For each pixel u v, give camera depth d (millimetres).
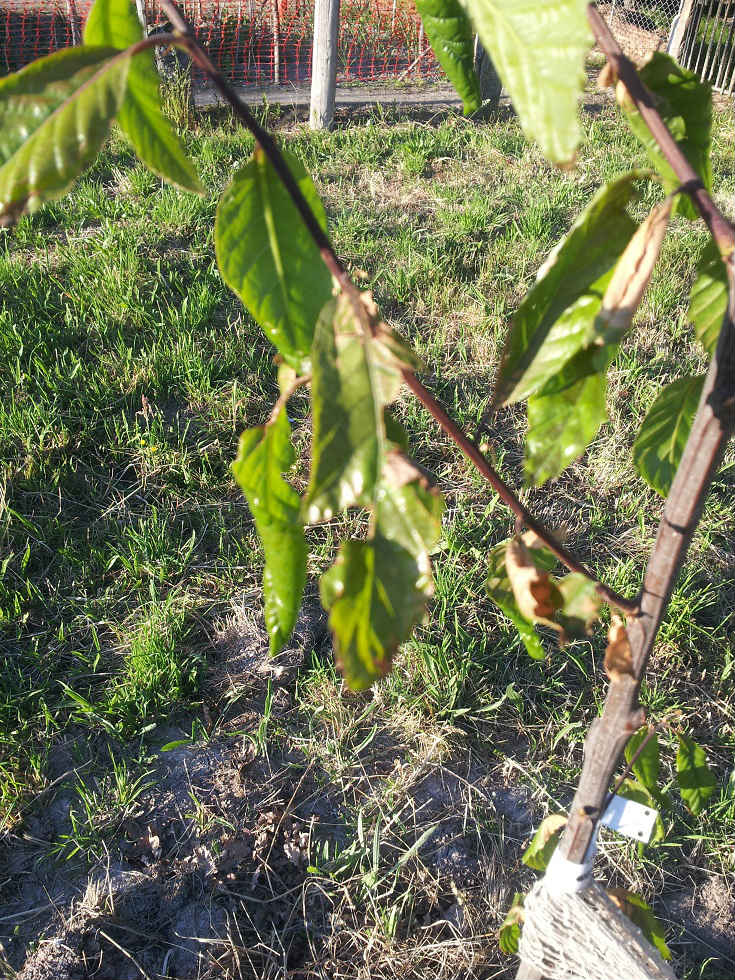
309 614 1558
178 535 1682
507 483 1831
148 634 1449
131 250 2420
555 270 407
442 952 1129
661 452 558
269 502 482
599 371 438
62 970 1095
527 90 292
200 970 1109
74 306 2250
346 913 1172
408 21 4395
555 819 808
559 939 716
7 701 1357
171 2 358
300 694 1425
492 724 1396
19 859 1203
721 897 1201
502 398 432
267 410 1983
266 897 1187
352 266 2520
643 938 726
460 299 2404
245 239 411
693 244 2658
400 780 1312
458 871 1217
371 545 357
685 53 4309
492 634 1516
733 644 1543
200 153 3193
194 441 1896
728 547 1724
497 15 298
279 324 433
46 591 1562
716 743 1392
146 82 383
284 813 1268
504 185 3080
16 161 304
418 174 3145
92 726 1359
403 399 1979
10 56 3881
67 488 1762
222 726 1379
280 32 4402
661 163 418
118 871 1195
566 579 522
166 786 1293
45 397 1886
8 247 2572
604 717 609
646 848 1234
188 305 2266
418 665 1442
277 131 3535
